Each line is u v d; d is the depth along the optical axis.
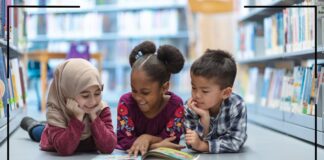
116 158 1.53
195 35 5.38
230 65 1.65
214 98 1.64
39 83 4.82
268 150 1.82
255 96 3.37
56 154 1.67
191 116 1.77
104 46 6.29
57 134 1.60
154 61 1.61
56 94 1.63
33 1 3.27
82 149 1.71
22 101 2.94
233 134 1.73
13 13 2.61
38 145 1.94
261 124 3.05
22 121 2.33
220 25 4.75
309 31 2.17
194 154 1.67
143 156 1.54
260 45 3.50
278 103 2.75
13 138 2.19
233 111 1.72
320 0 2.03
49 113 1.63
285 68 2.95
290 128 2.37
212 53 1.68
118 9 6.15
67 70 1.57
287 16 2.59
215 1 4.03
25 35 3.58
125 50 6.16
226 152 1.72
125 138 1.74
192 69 1.64
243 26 3.95
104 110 1.71
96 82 1.55
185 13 6.00
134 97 1.62
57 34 6.04
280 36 2.78
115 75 6.28
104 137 1.60
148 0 6.12
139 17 6.11
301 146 1.95
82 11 6.10
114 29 6.20
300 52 2.29
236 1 4.09
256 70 3.46
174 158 1.50
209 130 1.73
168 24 6.00
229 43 4.70
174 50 1.66
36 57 4.21
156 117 1.75
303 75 2.28
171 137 1.74
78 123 1.56
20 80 2.91
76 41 6.12
